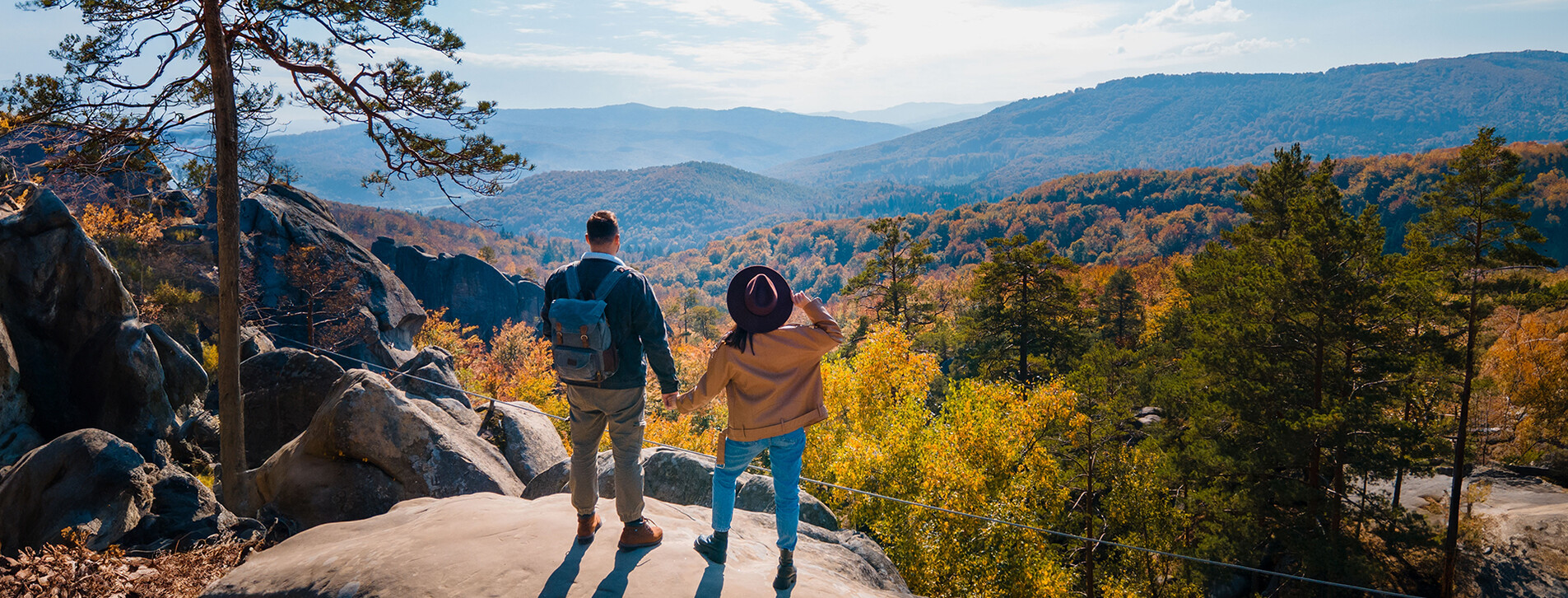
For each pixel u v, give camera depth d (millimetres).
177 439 14852
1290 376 22531
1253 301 23609
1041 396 22750
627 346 3480
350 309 38438
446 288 90812
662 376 3609
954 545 19016
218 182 10898
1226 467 22094
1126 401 27125
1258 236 34719
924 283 95938
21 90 10703
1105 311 57094
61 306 13719
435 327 52094
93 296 13977
